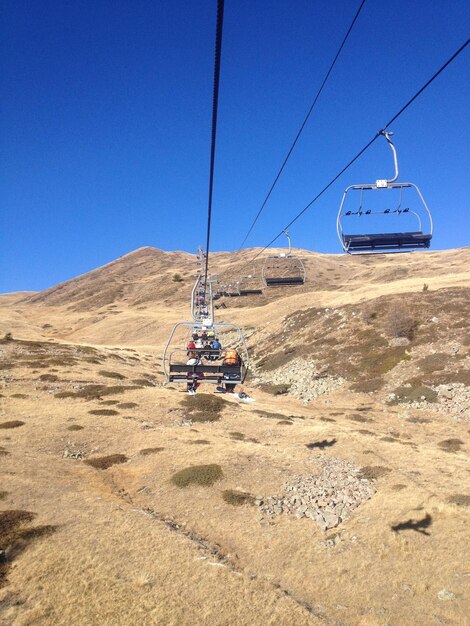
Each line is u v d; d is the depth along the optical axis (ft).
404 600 53.11
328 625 48.78
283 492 82.38
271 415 141.59
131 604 49.29
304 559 62.08
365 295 288.51
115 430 114.52
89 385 164.76
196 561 58.65
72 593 50.39
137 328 411.34
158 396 151.33
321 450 105.09
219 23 17.85
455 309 218.38
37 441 104.58
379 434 125.18
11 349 222.28
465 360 171.63
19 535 60.34
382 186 40.45
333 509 75.97
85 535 62.69
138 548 60.75
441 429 132.57
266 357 254.06
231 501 77.30
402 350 193.47
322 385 188.75
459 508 72.08
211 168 32.45
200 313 122.83
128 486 84.28
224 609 49.73
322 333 245.45
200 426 124.67
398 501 76.48
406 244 41.75
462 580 55.42
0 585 51.29
